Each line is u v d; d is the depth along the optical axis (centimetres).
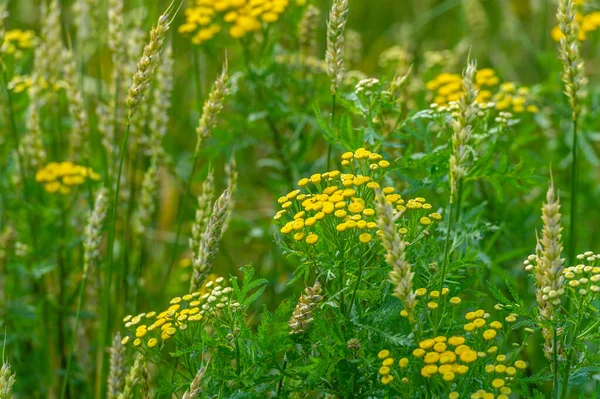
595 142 724
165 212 720
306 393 344
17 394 557
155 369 554
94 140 702
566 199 650
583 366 316
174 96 754
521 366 292
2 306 549
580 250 594
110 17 540
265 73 583
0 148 630
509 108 582
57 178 554
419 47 859
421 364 311
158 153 527
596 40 639
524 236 568
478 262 461
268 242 657
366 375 324
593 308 312
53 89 584
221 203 379
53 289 618
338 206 319
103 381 445
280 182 598
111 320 548
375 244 325
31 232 563
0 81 566
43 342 561
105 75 780
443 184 430
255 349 323
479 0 930
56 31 573
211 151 597
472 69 315
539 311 309
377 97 418
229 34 599
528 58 890
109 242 430
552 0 758
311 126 620
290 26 603
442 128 434
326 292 331
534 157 569
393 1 985
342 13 410
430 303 309
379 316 321
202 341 322
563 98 631
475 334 306
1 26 509
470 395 304
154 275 676
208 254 383
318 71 605
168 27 368
